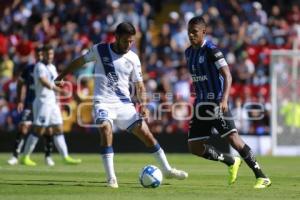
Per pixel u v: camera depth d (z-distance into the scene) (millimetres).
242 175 39812
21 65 77312
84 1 88000
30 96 50531
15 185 32031
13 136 66312
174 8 92188
